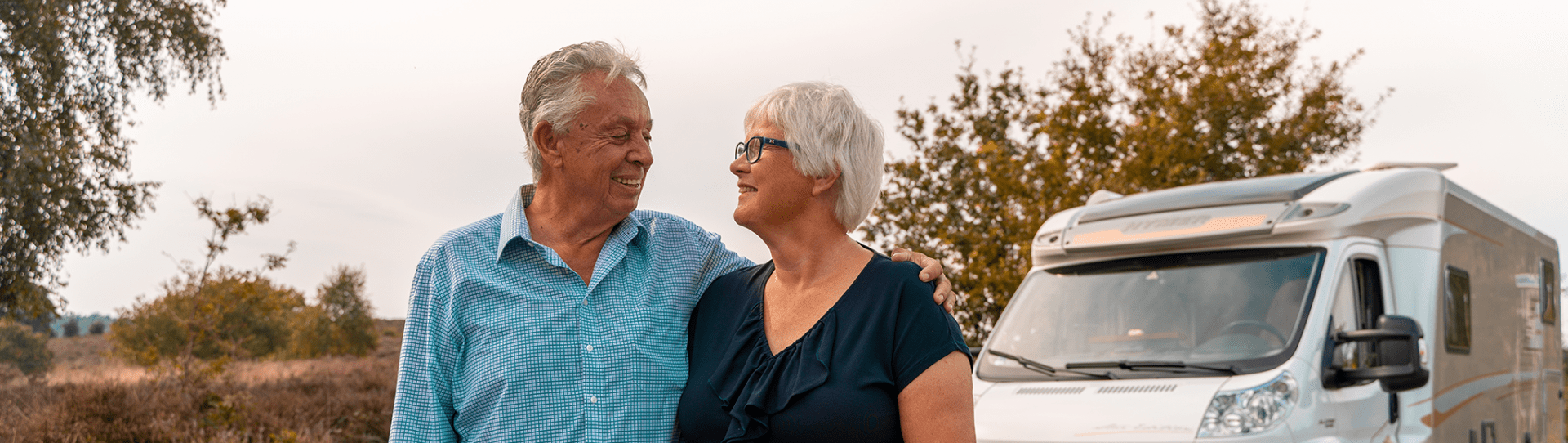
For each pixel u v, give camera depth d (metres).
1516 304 6.64
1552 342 7.54
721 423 1.98
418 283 2.11
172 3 10.70
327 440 8.91
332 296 33.62
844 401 1.79
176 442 8.45
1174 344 4.74
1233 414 4.12
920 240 9.59
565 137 2.12
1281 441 4.07
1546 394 7.14
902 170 9.80
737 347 2.00
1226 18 14.37
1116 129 12.02
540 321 2.07
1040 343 5.16
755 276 2.16
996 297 9.06
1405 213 5.21
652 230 2.29
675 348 2.21
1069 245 5.52
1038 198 9.76
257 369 18.83
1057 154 10.05
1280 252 4.88
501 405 2.03
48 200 9.75
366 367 20.84
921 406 1.79
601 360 2.09
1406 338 4.29
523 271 2.13
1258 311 4.65
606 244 2.21
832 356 1.85
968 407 1.82
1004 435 4.57
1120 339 4.94
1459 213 5.79
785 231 1.99
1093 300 5.19
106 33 10.33
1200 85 12.75
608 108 2.11
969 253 9.28
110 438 8.35
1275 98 13.68
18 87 9.54
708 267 2.35
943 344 1.82
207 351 11.80
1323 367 4.35
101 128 10.48
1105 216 5.55
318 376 16.94
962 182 9.70
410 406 2.03
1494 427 5.85
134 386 10.05
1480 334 5.81
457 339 2.08
